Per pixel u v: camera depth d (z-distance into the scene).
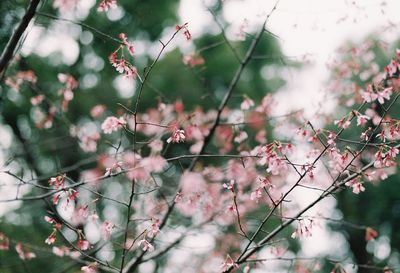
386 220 13.38
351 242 14.12
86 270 3.59
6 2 5.38
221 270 3.66
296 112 5.15
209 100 10.55
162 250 4.84
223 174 5.49
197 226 5.29
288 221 3.83
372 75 6.18
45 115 6.45
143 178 4.07
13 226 9.14
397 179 12.12
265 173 5.14
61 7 5.06
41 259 8.00
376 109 5.22
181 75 10.80
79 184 3.59
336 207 13.61
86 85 9.42
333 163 3.74
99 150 7.26
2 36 5.71
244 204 5.47
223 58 11.74
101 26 7.64
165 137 6.10
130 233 5.07
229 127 5.57
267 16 4.72
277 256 4.28
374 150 4.88
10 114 8.66
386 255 14.03
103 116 7.68
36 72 7.66
